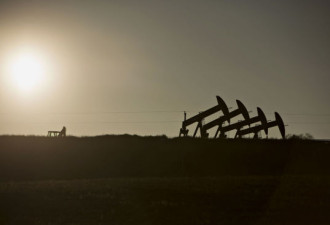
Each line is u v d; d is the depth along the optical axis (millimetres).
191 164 80312
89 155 82500
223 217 43344
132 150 84500
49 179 70812
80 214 44594
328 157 83812
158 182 57656
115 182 57969
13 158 80000
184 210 45375
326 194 51188
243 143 88125
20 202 48375
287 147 87250
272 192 52000
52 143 86062
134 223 41844
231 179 60156
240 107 94688
